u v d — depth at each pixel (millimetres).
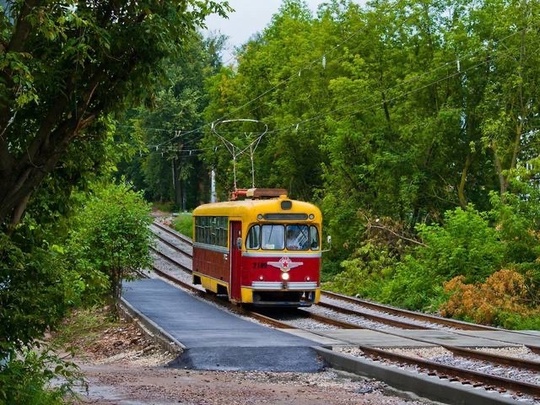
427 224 41219
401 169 40625
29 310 9219
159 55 8688
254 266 25938
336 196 43312
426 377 13008
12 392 8852
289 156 51156
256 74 56938
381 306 28578
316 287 26297
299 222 26281
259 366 16406
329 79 47188
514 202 28828
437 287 29266
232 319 23297
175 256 52188
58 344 10141
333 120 43062
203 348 17156
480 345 18406
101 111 9031
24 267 9219
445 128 39031
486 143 35312
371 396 13094
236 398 12477
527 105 35469
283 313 27172
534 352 17672
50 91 8609
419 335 20266
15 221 8898
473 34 39000
